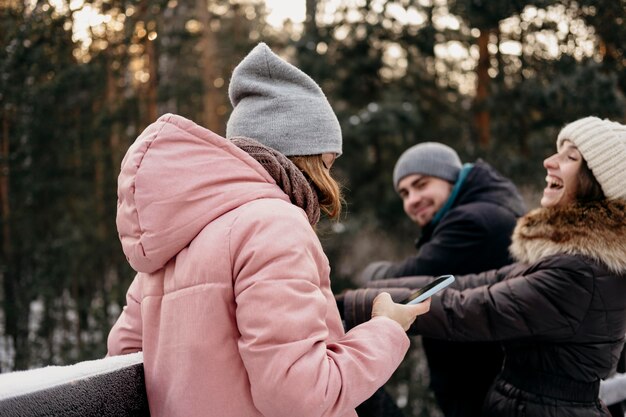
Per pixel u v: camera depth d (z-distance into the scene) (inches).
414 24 213.5
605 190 58.1
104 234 154.1
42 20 118.3
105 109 150.7
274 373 33.0
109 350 48.7
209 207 37.1
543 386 59.2
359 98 224.8
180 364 36.5
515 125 189.2
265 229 35.7
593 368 58.1
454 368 84.0
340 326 41.4
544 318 56.6
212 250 35.9
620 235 55.4
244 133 43.9
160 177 37.1
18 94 119.6
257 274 34.6
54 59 127.0
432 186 97.0
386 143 217.3
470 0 162.9
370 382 37.3
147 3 140.9
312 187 44.3
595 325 56.7
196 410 35.8
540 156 182.7
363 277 93.0
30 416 30.5
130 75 165.9
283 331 33.5
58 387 32.4
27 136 128.3
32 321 142.5
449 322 60.3
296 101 43.5
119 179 39.8
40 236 140.6
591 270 55.6
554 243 57.9
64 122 139.3
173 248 37.5
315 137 43.7
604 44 139.1
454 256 85.6
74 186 146.1
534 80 165.0
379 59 216.4
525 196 181.3
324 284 40.3
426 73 225.1
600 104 142.9
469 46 201.9
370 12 211.8
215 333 35.6
